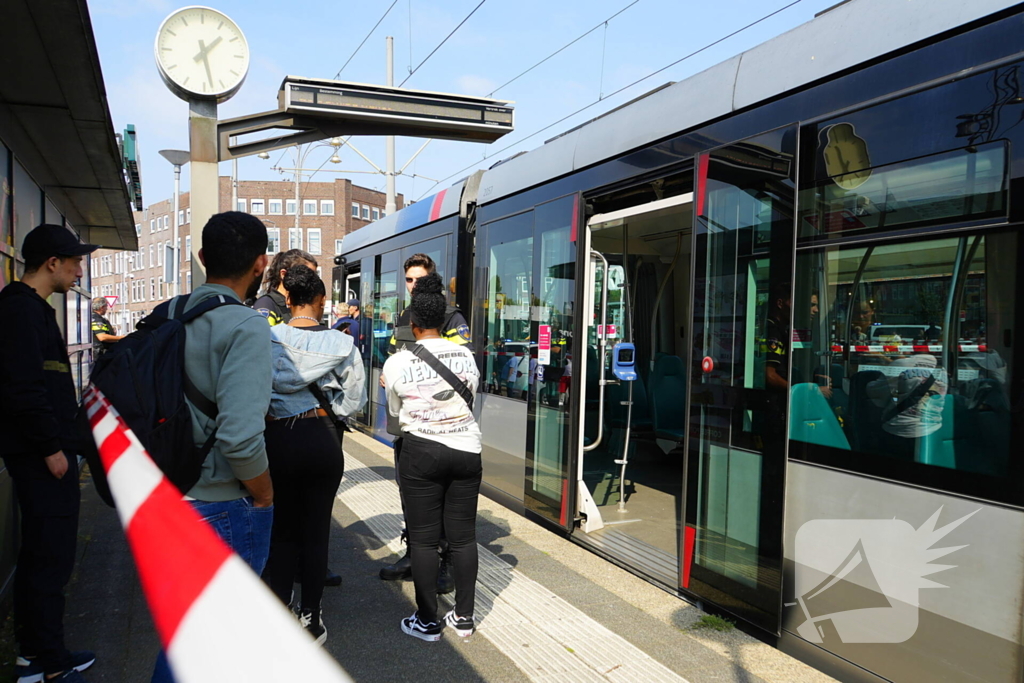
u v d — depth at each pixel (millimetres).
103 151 5719
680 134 4445
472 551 3777
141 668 3367
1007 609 2596
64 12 3324
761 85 3818
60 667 3188
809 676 3305
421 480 3656
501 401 6672
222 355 2303
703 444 4125
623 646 3666
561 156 5742
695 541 4168
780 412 3588
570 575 4758
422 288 3770
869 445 3148
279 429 3367
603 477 7551
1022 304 2621
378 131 6586
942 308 2902
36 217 6023
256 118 5992
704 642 3713
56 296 6527
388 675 3348
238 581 1158
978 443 2734
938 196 2941
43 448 3043
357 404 3553
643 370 8336
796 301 3557
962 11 2879
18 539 4520
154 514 1555
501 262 6723
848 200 3318
